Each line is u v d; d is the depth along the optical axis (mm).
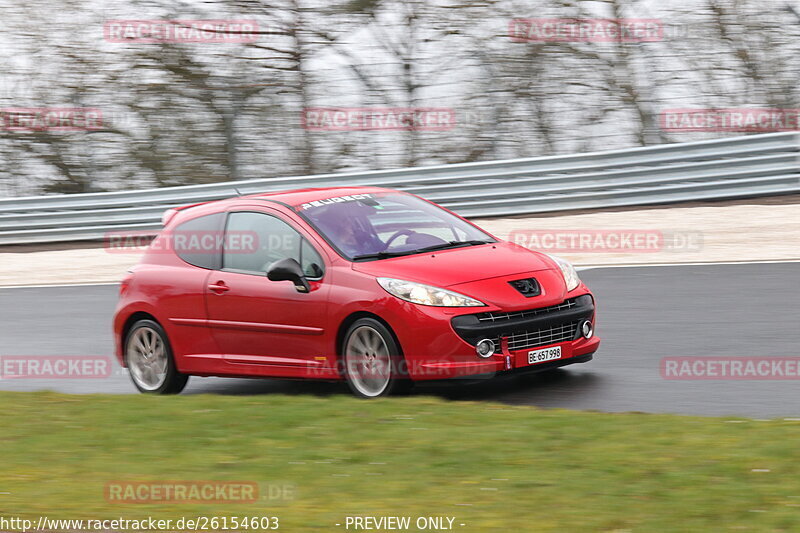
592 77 67500
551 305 24141
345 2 69875
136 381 29344
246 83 71375
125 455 19984
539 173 54188
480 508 15211
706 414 21656
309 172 70500
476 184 55188
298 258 25672
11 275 54938
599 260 44500
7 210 64250
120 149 74875
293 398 23781
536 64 67562
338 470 17891
